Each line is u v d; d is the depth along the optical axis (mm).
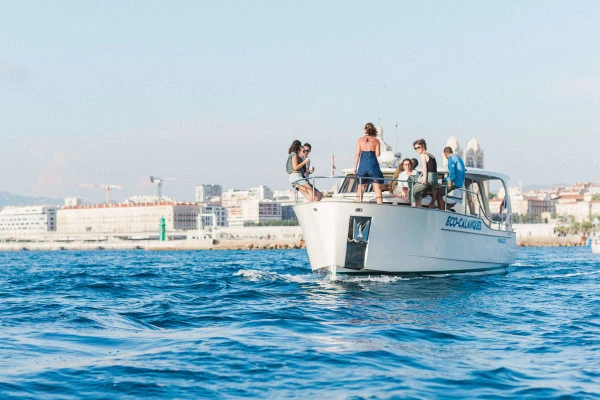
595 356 9086
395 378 7598
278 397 6793
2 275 32969
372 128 18609
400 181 18922
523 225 179750
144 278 27078
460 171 20516
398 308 14148
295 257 62688
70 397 6766
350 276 18766
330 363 8352
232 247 169125
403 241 18750
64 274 32844
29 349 9211
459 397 6863
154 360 8445
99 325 11719
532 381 7586
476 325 11930
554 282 21547
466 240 21000
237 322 12219
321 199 19719
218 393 6938
